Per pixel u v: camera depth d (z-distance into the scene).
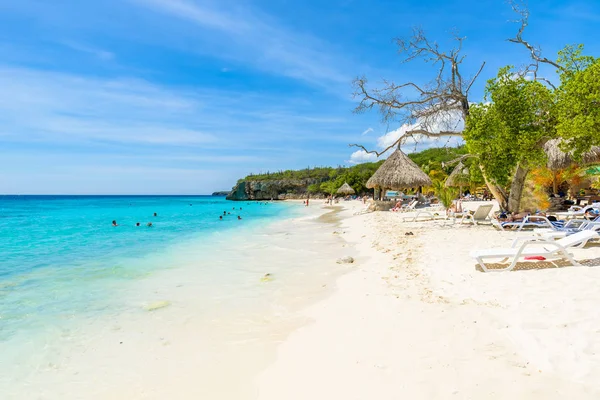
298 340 4.11
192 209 44.72
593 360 2.99
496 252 6.25
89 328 4.67
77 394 3.20
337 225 18.86
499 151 11.72
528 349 3.30
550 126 11.34
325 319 4.70
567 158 15.02
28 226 20.47
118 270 8.08
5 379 3.46
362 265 7.88
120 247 11.67
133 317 5.06
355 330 4.19
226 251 10.65
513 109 11.28
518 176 13.20
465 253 7.82
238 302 5.65
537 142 11.59
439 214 18.98
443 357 3.33
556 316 3.88
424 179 23.69
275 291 6.22
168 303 5.66
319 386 3.08
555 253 6.11
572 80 10.43
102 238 14.30
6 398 3.16
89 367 3.67
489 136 11.73
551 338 3.43
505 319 3.99
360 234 13.45
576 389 2.67
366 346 3.73
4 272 7.93
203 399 3.06
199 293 6.19
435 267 6.81
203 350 3.99
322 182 96.69
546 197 17.09
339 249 10.52
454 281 5.75
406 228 13.44
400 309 4.71
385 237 11.53
